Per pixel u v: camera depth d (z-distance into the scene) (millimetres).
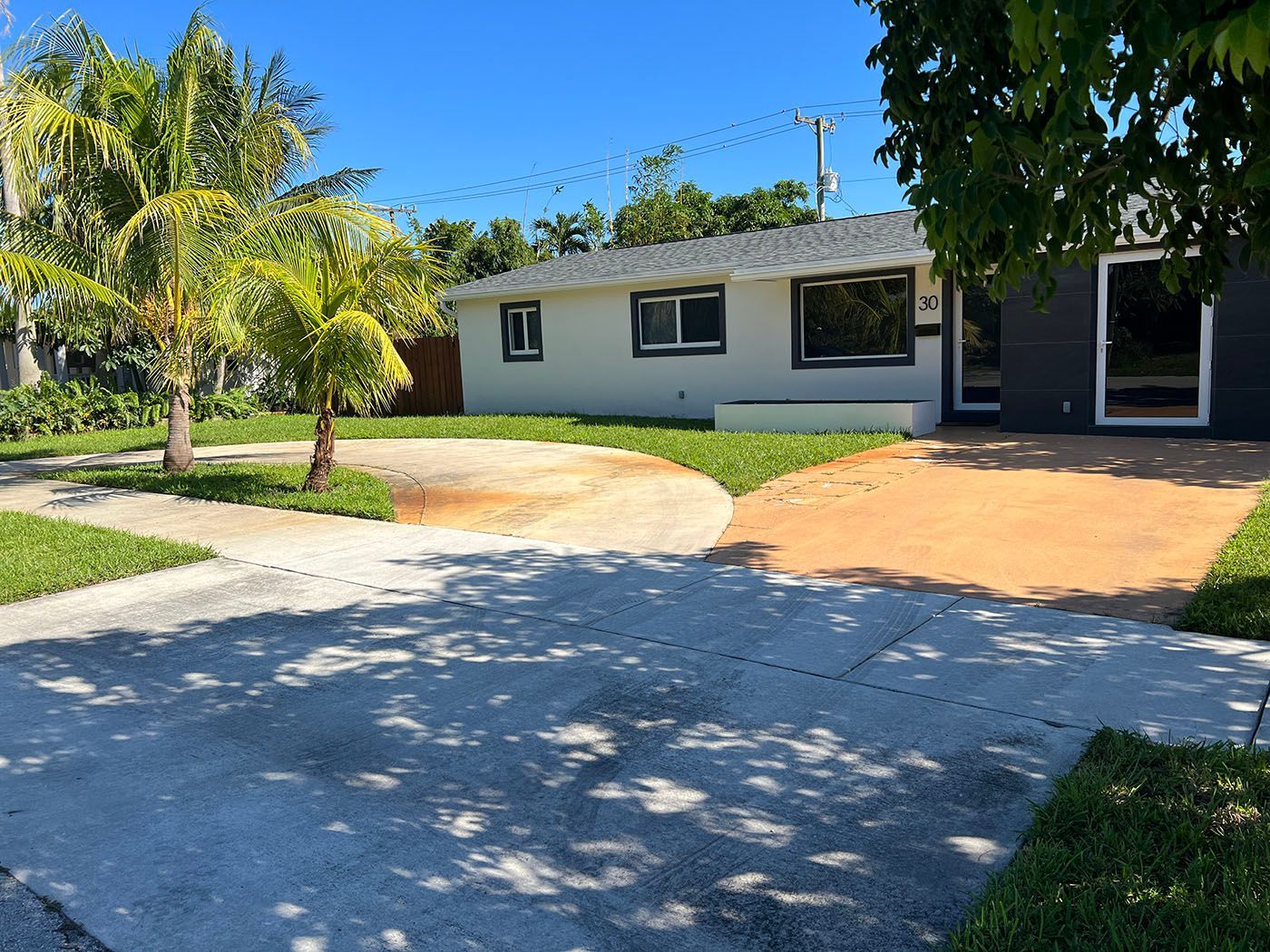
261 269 8664
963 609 5320
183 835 3291
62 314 11516
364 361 9219
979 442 11516
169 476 11633
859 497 8547
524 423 16312
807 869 2955
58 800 3570
